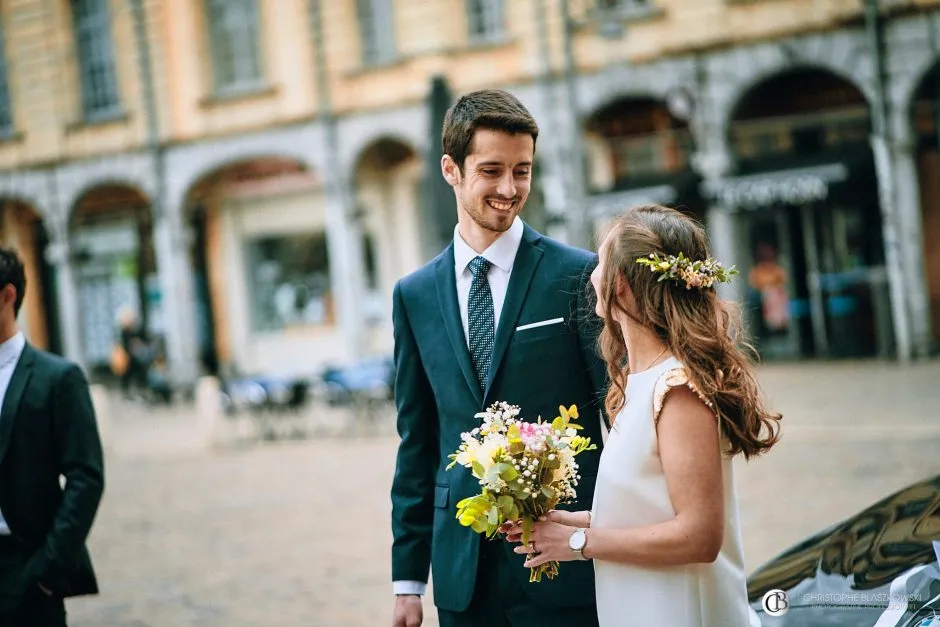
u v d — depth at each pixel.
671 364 2.57
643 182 20.50
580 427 2.76
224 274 27.41
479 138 3.14
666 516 2.53
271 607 6.84
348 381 16.14
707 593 2.55
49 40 27.45
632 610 2.57
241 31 25.45
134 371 25.17
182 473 13.48
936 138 19.03
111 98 27.19
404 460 3.43
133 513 10.81
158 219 26.55
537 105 21.38
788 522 7.82
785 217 19.86
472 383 3.22
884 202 18.17
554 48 21.11
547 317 3.21
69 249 27.94
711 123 19.78
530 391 3.18
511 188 3.15
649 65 20.22
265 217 26.86
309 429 16.81
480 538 3.16
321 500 10.52
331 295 26.22
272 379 16.08
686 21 19.80
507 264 3.29
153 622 6.72
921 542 3.11
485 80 21.95
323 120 24.20
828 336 19.59
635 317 2.63
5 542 3.73
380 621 6.33
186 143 26.03
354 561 7.86
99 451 3.81
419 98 22.91
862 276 19.19
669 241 2.63
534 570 2.79
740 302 2.77
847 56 18.45
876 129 18.19
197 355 26.58
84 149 27.28
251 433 17.02
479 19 22.22
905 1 17.75
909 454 9.95
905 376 15.84
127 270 28.94
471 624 3.20
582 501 3.14
